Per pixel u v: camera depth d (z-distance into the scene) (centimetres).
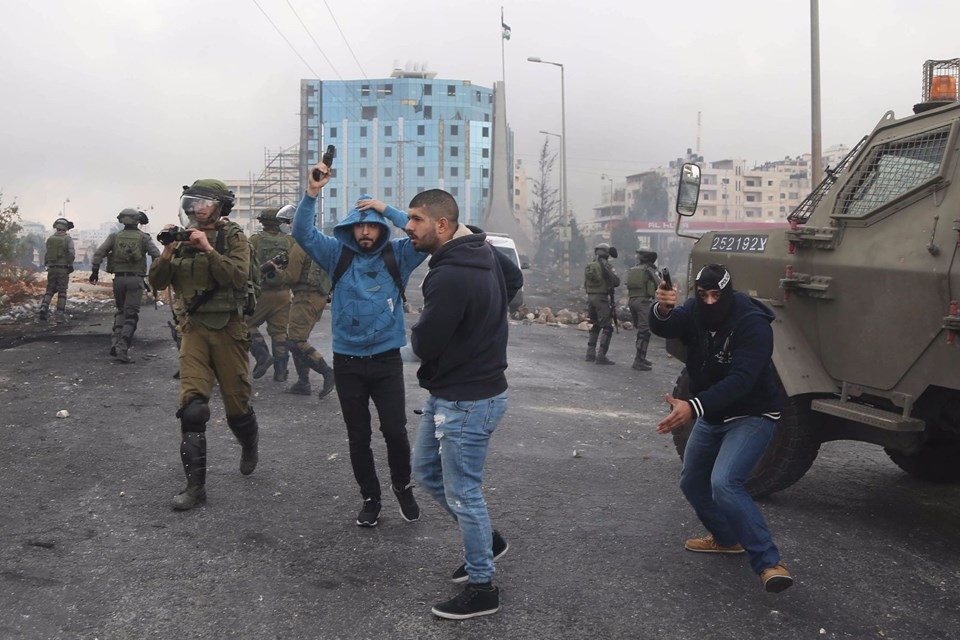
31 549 412
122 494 502
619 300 2647
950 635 357
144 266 1007
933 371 441
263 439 652
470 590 358
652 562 426
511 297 393
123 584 377
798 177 14062
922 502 555
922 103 509
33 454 580
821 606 381
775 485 518
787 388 488
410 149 11981
